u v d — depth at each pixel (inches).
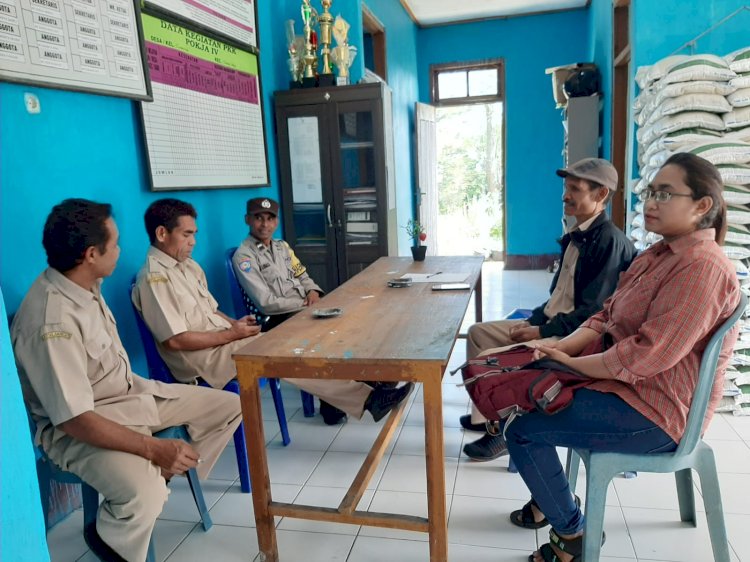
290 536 74.9
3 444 30.6
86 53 83.3
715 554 61.1
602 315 68.6
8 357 31.5
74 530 78.0
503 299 208.8
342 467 91.9
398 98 224.2
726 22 129.0
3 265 72.8
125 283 95.0
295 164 149.7
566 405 58.1
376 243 150.0
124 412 66.0
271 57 146.7
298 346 66.2
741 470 84.7
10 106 73.5
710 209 54.2
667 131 111.3
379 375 61.2
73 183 83.8
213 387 87.4
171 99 105.3
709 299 51.8
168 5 103.7
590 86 211.2
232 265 112.8
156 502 59.8
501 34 259.9
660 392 55.6
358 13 158.6
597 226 81.1
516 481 85.5
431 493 62.5
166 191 104.7
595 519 59.2
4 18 70.6
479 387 64.4
